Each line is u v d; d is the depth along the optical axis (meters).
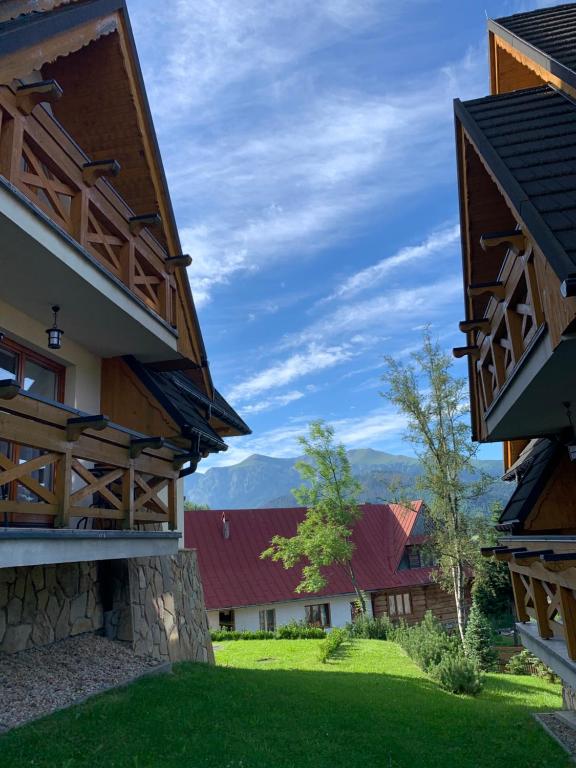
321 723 6.95
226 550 27.30
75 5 6.56
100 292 6.39
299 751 5.62
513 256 5.59
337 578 27.31
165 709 5.91
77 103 8.10
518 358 5.86
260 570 26.78
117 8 7.12
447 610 28.91
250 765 4.88
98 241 6.51
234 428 11.79
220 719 6.05
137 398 8.30
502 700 12.15
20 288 6.27
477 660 18.58
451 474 21.06
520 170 5.27
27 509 4.93
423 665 13.91
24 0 5.74
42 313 6.96
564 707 10.03
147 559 8.98
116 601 8.12
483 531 20.73
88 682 6.31
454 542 20.77
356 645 17.86
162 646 8.82
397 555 29.27
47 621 7.07
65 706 5.48
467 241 7.67
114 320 7.22
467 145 6.95
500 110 6.91
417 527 30.20
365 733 6.97
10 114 4.97
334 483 25.22
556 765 6.77
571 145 5.55
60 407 5.37
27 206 5.04
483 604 27.48
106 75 7.84
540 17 9.36
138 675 7.04
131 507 6.57
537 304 5.00
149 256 7.93
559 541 5.34
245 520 29.17
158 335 7.87
